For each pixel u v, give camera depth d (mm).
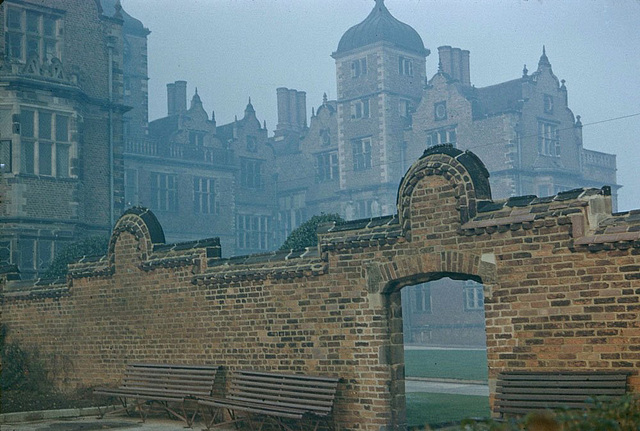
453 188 11719
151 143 51188
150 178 50906
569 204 10469
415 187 12211
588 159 56688
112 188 33625
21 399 17672
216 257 15766
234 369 14844
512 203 11164
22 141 30359
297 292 13852
